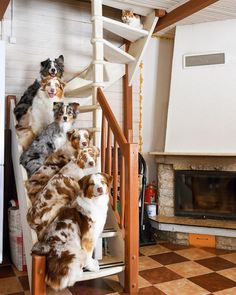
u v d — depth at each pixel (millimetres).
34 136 2695
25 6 3408
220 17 3588
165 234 3713
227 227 3350
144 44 3523
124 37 3562
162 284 2430
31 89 2939
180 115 3812
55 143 2453
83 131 2363
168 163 3834
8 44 3328
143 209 3543
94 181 2020
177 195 3809
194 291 2307
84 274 2086
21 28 3389
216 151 3621
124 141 2291
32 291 1933
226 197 3695
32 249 2002
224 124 3625
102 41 2877
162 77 4199
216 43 3711
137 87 4156
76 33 3686
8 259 2953
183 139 3781
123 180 2371
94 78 2799
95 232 2049
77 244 1972
